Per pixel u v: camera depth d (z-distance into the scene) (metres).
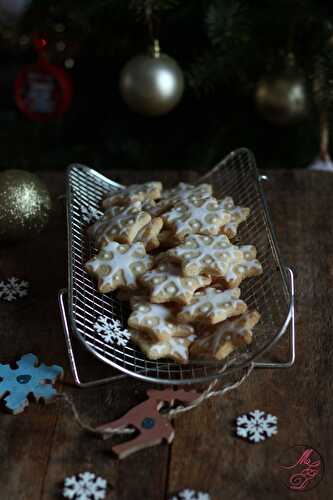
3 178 0.90
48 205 0.92
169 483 0.65
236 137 1.26
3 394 0.72
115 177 1.02
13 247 0.92
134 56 1.08
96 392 0.73
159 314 0.74
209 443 0.68
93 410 0.72
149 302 0.75
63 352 0.77
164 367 0.75
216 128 1.25
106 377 0.75
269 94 1.08
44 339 0.79
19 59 1.40
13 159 1.23
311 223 0.94
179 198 0.87
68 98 1.19
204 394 0.71
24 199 0.89
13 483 0.66
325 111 1.05
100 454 0.68
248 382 0.74
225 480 0.66
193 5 1.08
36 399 0.72
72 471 0.67
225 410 0.71
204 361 0.73
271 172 1.03
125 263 0.78
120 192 0.91
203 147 1.24
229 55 1.07
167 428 0.69
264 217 0.86
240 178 0.99
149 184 0.90
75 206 0.88
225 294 0.75
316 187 1.00
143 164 1.29
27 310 0.83
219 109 1.24
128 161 1.29
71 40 1.16
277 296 0.80
